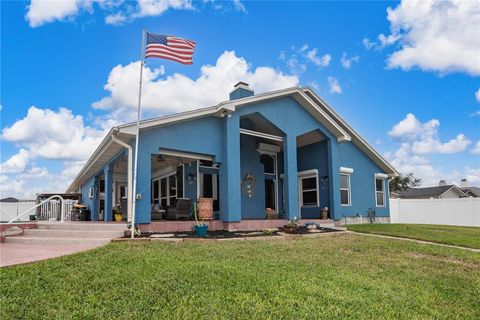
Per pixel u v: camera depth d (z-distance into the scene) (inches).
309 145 726.5
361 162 778.2
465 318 198.8
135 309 175.5
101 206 805.9
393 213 1012.5
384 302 209.9
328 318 177.8
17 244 372.8
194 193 605.9
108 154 553.6
